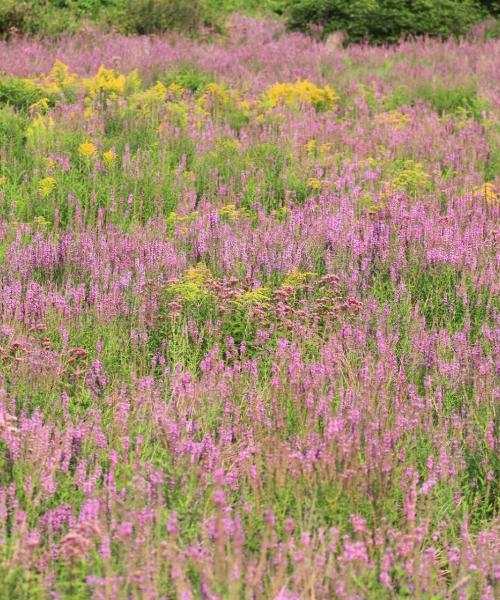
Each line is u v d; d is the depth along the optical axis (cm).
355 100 2945
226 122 2578
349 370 1172
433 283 1468
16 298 1352
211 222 1686
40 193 1922
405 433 1052
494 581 828
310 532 872
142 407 1071
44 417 1060
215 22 4378
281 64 3544
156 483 883
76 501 905
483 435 1052
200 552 816
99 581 748
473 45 4050
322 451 932
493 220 1808
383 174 2169
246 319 1307
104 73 2933
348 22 4225
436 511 934
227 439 1016
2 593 745
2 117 2323
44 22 3991
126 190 1980
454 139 2416
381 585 805
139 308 1345
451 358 1260
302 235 1609
